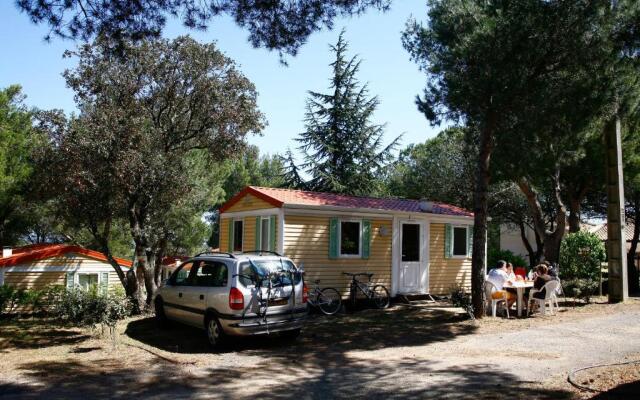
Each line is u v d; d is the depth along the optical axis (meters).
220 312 10.29
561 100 12.09
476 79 12.13
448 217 18.31
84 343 11.24
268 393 7.24
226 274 10.50
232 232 17.47
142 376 8.30
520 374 7.94
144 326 13.15
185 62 15.89
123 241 27.14
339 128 33.22
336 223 15.91
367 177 32.81
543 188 22.05
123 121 14.19
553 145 14.63
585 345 10.09
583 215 29.92
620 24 12.45
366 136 32.94
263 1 8.41
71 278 18.62
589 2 11.52
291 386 7.58
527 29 11.71
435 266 18.08
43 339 11.92
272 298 10.49
